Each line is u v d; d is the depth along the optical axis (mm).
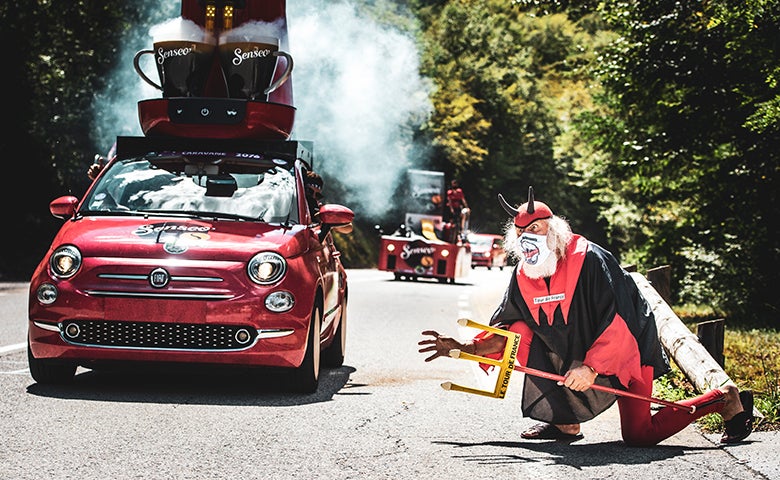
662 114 15258
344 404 7512
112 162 8953
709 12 13258
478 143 54281
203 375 8758
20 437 5984
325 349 9555
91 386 7941
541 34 67625
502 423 6961
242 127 8812
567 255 5875
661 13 14602
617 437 6559
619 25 15367
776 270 16672
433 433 6527
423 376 9156
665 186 16562
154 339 7578
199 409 7105
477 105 57062
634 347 5906
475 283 29453
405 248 28547
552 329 5949
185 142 9008
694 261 18188
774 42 11469
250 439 6145
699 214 16016
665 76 14852
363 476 5285
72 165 26234
